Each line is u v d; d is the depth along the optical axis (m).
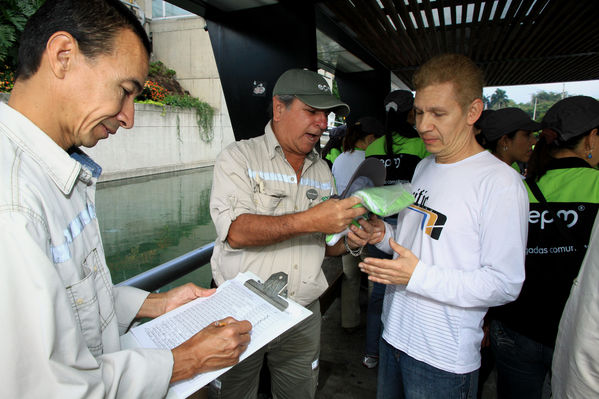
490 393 2.11
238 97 2.27
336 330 2.69
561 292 1.21
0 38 1.38
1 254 0.52
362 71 4.62
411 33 3.11
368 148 2.63
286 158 1.41
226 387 1.42
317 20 2.67
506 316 1.31
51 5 0.62
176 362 0.77
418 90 1.07
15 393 0.54
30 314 0.54
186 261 1.67
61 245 0.65
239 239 1.19
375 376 2.19
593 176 1.20
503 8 2.71
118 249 3.98
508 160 2.06
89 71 0.65
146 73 0.74
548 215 1.24
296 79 1.26
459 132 1.06
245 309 1.04
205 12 2.11
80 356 0.61
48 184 0.65
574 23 3.10
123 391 0.68
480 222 1.03
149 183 6.23
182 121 6.96
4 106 0.65
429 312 1.10
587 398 0.88
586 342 0.85
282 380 1.59
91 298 0.71
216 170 1.32
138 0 7.70
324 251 1.48
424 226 1.13
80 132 0.70
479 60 4.46
